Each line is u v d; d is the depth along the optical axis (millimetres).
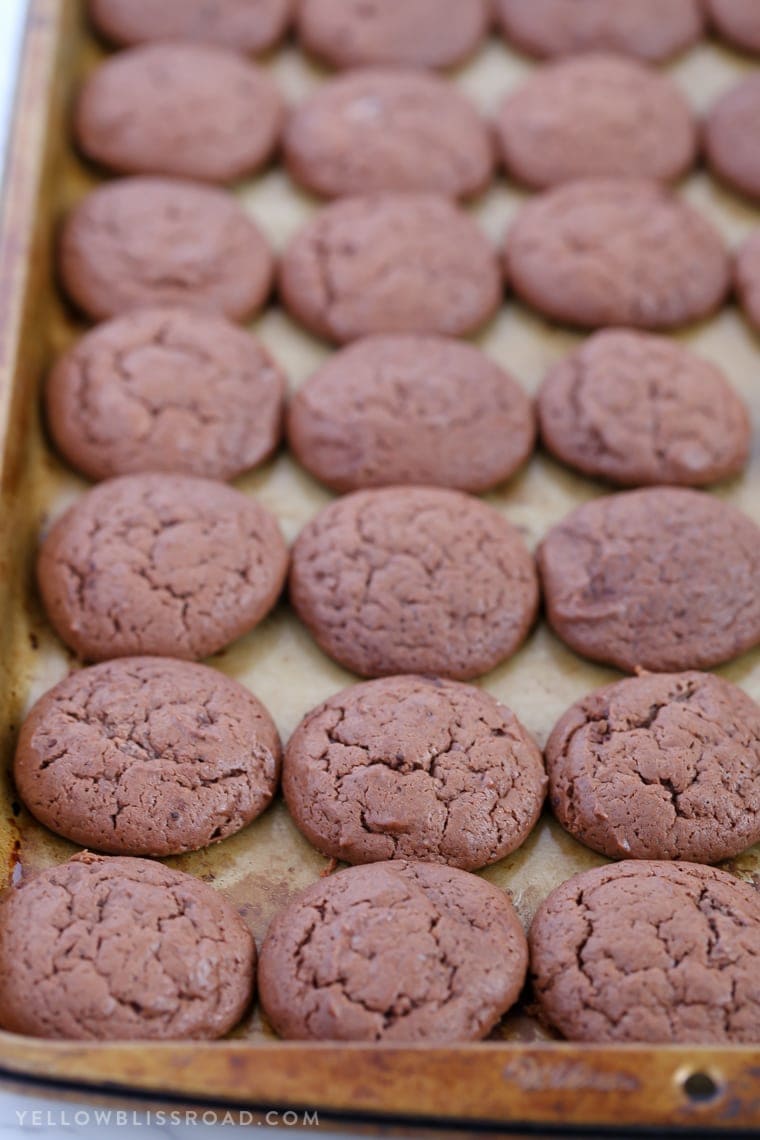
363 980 407
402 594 464
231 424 494
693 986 409
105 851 437
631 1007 408
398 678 455
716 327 532
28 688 464
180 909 421
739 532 475
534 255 528
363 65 576
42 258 510
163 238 523
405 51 577
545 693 467
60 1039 404
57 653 470
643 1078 386
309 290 521
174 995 410
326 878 429
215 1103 391
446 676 462
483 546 473
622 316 521
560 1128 387
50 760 440
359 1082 387
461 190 549
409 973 408
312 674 469
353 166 546
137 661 456
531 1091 387
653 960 412
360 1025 404
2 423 463
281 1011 411
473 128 557
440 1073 387
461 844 433
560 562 477
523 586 471
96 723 443
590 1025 409
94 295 519
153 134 546
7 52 545
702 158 566
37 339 502
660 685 453
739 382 520
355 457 490
